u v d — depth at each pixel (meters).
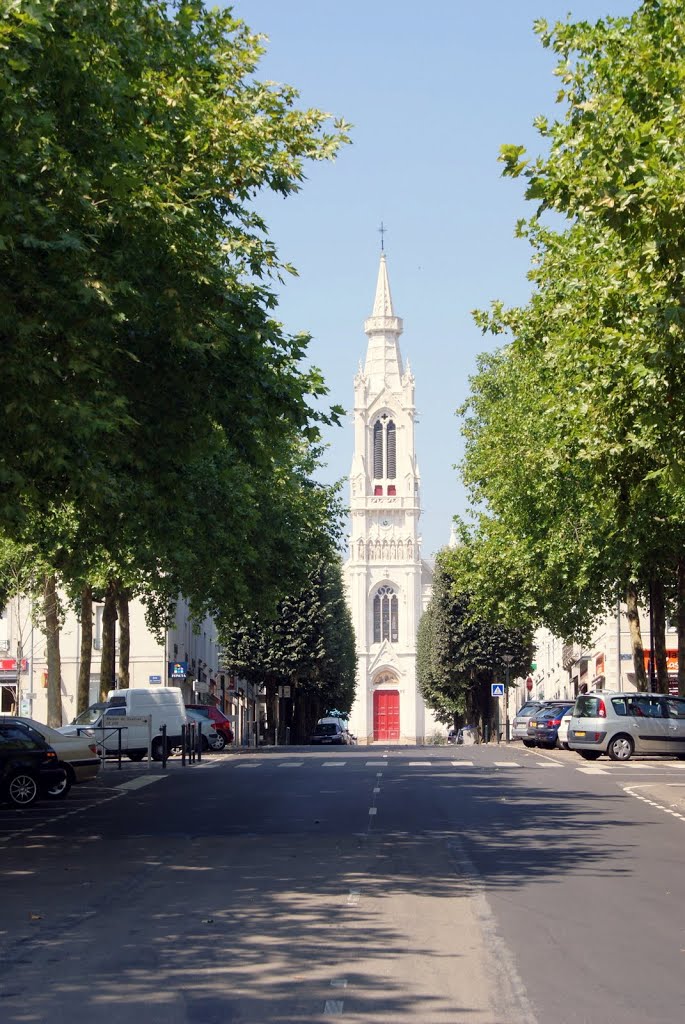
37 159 16.67
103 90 16.67
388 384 170.00
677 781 32.06
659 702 42.62
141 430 21.09
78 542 33.22
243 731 109.38
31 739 26.97
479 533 57.34
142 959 10.38
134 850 18.17
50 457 19.06
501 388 68.88
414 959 10.30
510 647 95.75
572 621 52.09
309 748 65.44
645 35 19.80
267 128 20.84
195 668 90.06
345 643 96.81
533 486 47.50
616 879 14.97
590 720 42.38
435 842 18.83
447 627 96.88
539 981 9.43
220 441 22.80
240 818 22.81
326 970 9.89
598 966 9.97
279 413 21.02
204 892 14.02
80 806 26.55
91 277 16.86
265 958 10.38
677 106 17.09
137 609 72.62
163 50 19.69
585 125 17.33
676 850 17.89
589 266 22.30
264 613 49.53
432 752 52.97
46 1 15.62
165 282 19.36
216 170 20.27
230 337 20.00
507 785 30.84
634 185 15.95
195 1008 8.66
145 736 45.62
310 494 51.91
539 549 47.16
